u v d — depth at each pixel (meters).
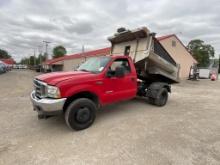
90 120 4.39
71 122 4.04
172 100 8.24
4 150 3.25
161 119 5.16
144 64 6.24
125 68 5.35
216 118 5.41
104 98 4.68
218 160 2.99
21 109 6.00
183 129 4.39
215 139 3.83
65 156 3.07
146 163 2.87
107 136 3.90
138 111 6.00
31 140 3.68
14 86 11.98
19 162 2.88
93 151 3.25
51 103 3.68
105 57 5.18
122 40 6.96
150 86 6.74
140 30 5.73
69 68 37.44
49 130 4.21
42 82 4.04
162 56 6.65
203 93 11.12
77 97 4.30
